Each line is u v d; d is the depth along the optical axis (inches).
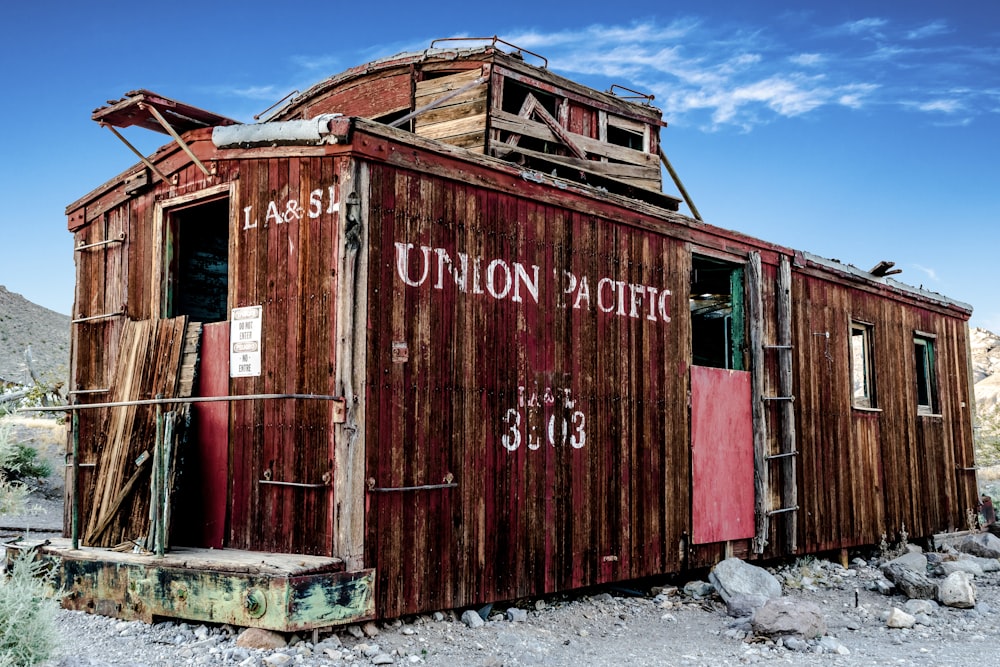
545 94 436.8
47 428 752.3
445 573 286.5
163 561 264.2
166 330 314.0
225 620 250.4
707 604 356.8
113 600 276.1
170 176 329.1
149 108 290.4
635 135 480.1
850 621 339.6
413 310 286.5
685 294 398.0
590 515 339.9
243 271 298.4
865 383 526.6
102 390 344.2
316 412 272.4
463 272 304.2
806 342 466.9
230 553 276.1
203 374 307.9
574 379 340.5
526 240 328.2
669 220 388.5
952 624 335.0
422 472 283.3
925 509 553.3
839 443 482.0
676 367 387.5
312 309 276.8
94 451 345.4
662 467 374.0
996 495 743.7
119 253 352.5
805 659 267.6
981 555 520.4
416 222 290.7
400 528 274.7
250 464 288.8
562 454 331.9
